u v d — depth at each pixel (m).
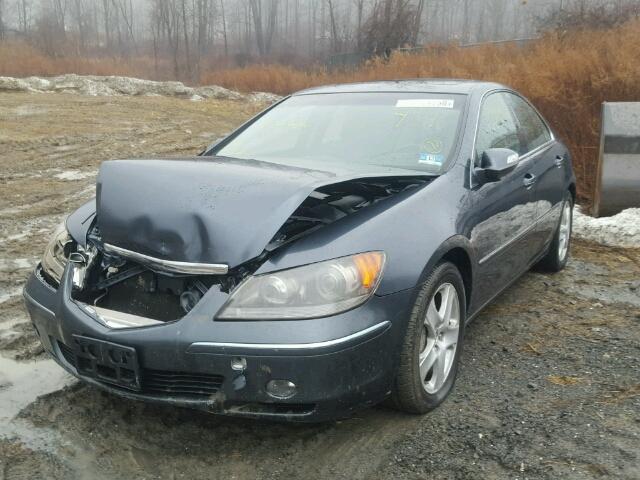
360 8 40.44
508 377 3.61
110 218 2.98
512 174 4.16
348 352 2.68
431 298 3.12
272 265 2.73
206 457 2.90
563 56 9.02
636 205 6.66
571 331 4.23
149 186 2.99
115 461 2.88
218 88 23.92
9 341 4.05
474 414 3.21
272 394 2.66
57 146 11.51
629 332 4.20
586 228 6.45
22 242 6.20
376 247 2.88
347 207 3.19
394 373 2.94
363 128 4.10
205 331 2.65
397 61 17.97
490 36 54.25
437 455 2.89
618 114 6.69
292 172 3.17
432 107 4.12
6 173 9.32
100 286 3.07
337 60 30.80
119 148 11.57
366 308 2.77
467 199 3.53
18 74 29.47
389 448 2.95
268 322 2.64
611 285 5.14
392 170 3.66
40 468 2.82
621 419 3.12
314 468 2.82
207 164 3.26
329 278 2.71
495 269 3.91
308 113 4.42
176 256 2.76
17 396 3.41
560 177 5.12
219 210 2.80
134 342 2.73
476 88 4.34
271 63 39.66
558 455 2.85
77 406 3.31
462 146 3.80
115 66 34.47
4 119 14.22
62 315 2.96
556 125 8.33
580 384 3.50
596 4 18.03
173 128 14.43
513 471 2.76
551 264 5.36
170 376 2.78
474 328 4.32
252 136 4.42
